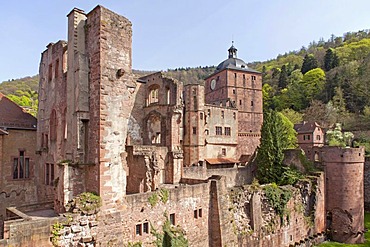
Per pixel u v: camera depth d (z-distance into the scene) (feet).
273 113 132.57
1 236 76.74
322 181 109.50
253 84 226.99
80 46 56.24
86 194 49.85
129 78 56.49
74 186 53.67
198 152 149.48
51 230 44.42
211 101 240.94
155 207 62.03
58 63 75.77
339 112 259.60
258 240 83.41
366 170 154.20
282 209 91.81
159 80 140.87
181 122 147.64
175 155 118.21
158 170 97.14
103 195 50.70
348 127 236.84
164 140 133.18
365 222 126.31
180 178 117.91
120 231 52.85
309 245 100.17
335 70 301.02
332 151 110.73
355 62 286.66
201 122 152.15
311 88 303.07
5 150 84.69
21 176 87.71
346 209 106.42
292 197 97.25
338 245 102.17
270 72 386.93
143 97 146.41
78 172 53.78
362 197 108.68
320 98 294.87
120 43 54.90
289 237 93.66
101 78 51.29
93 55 53.31
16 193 85.71
